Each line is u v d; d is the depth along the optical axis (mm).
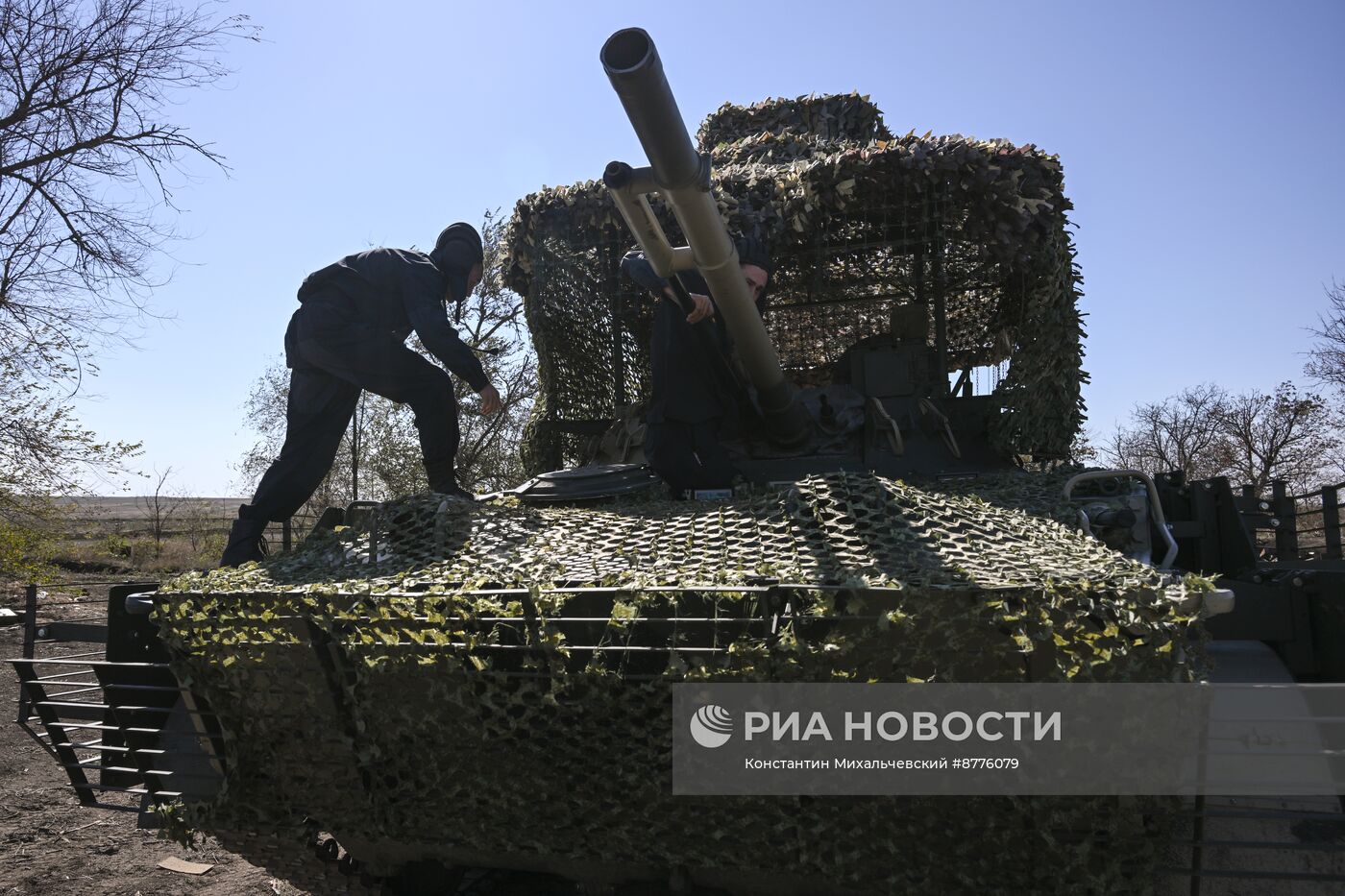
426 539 3170
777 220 5105
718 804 2615
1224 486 3934
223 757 3223
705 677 2389
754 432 4750
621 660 2479
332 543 3314
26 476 14805
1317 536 9977
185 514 25562
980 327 6402
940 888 2535
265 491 4004
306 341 3975
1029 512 3100
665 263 3578
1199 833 2439
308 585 2898
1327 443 25109
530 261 5699
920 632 2256
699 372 4344
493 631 2572
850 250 5648
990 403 4684
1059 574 2314
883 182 5035
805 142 6234
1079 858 2357
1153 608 2182
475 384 3949
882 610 2281
